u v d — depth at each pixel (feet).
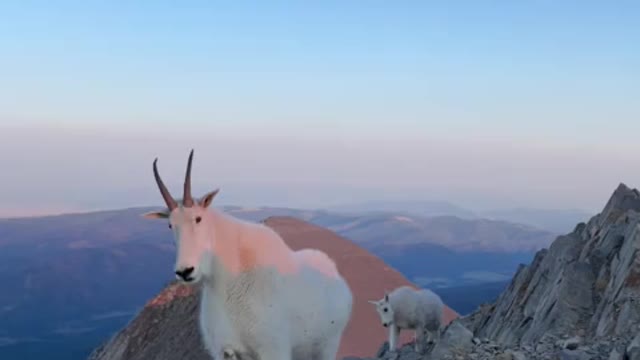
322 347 24.50
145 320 104.06
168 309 104.06
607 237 43.93
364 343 78.48
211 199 21.56
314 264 24.66
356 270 99.30
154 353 97.60
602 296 40.06
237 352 22.44
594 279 41.37
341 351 76.43
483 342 34.68
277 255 22.72
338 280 25.38
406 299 56.34
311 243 107.76
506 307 52.03
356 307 87.15
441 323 57.21
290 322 22.81
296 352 23.89
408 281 96.94
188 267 20.80
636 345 28.94
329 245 106.11
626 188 47.52
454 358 32.83
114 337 106.63
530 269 52.13
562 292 40.78
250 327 21.99
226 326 22.15
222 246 21.89
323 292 24.12
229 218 22.44
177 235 21.27
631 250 39.32
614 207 46.78
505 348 33.47
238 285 21.90
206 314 22.61
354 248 107.14
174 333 98.43
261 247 22.44
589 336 36.68
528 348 33.32
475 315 57.67
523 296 50.16
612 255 42.19
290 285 22.85
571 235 49.08
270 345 22.17
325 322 24.08
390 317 56.13
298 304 23.00
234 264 21.90
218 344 22.40
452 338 34.40
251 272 22.03
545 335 37.55
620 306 36.40
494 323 52.11
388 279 97.09
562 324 38.83
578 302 40.16
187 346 93.91
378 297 91.09
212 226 21.80
